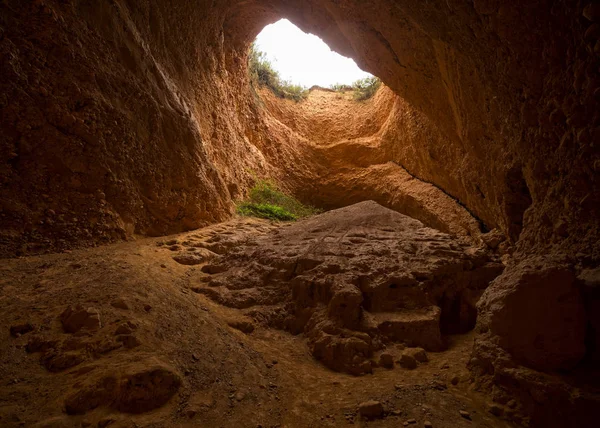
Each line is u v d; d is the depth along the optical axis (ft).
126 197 16.31
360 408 7.07
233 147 31.14
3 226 12.17
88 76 15.48
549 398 6.73
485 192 22.75
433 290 12.39
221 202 22.82
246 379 7.99
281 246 15.48
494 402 7.41
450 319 12.62
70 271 11.16
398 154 41.65
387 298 11.60
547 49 8.84
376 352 9.61
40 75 13.83
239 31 35.22
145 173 17.57
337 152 46.85
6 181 12.53
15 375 6.70
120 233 15.72
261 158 38.06
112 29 17.24
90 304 9.05
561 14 7.99
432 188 35.29
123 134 16.56
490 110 14.65
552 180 9.42
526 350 7.52
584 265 7.61
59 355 7.25
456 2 11.48
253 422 6.66
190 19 24.62
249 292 12.32
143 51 19.04
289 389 7.97
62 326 8.30
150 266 13.06
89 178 14.87
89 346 7.52
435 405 7.32
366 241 15.39
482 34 11.56
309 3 25.16
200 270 14.38
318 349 9.56
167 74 22.13
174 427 6.07
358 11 20.88
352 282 11.55
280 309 11.62
